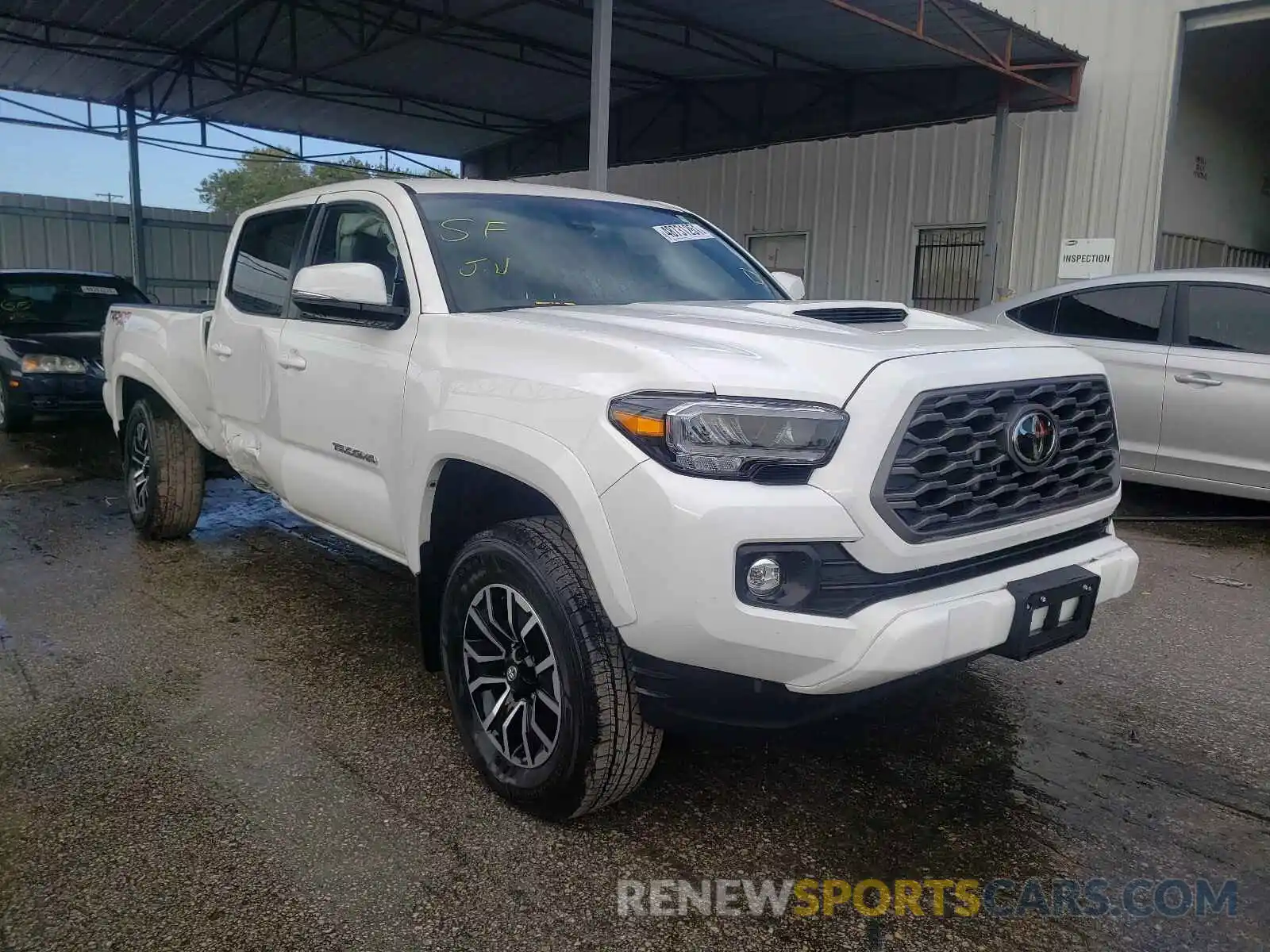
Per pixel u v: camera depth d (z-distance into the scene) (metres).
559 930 2.41
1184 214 13.15
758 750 3.34
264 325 4.26
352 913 2.46
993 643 2.56
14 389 9.17
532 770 2.83
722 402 2.36
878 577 2.43
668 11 10.76
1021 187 12.73
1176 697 3.82
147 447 5.64
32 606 4.70
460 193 3.78
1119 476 3.10
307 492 3.99
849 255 14.62
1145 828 2.89
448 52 14.09
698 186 16.64
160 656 4.10
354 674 3.93
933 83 12.89
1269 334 6.05
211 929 2.39
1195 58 12.36
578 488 2.50
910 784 3.13
